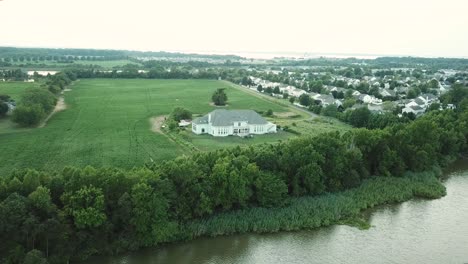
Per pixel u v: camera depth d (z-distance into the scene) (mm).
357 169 88125
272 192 73438
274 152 82188
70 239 57344
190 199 67562
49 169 88188
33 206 55406
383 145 92500
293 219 71188
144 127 135000
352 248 64812
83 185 59438
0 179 58844
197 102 194500
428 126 99500
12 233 53219
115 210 60719
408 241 67188
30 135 118250
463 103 155625
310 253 63125
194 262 59531
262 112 171875
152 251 61562
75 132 123875
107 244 59562
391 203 82000
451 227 72375
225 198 70312
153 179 63812
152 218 61562
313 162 79188
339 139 88438
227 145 116500
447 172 102375
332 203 76750
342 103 194625
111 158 97750
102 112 159500
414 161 94375
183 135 124375
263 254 62531
